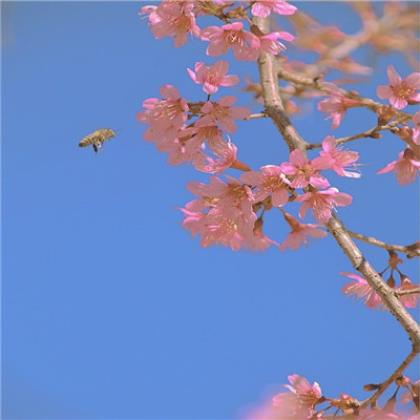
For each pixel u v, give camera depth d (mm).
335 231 3172
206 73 3197
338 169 3164
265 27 3221
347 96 3254
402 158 3205
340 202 3166
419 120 3188
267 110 3205
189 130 3193
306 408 3174
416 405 3154
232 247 3234
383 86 3195
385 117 3189
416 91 3195
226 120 3193
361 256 3166
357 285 3223
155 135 3205
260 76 3223
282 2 3197
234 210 3178
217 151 3191
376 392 3158
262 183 3166
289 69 3434
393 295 3158
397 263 3205
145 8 3223
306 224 3242
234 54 3193
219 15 3201
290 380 3180
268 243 3240
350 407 3162
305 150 3188
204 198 3215
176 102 3201
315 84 3279
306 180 3162
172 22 3203
